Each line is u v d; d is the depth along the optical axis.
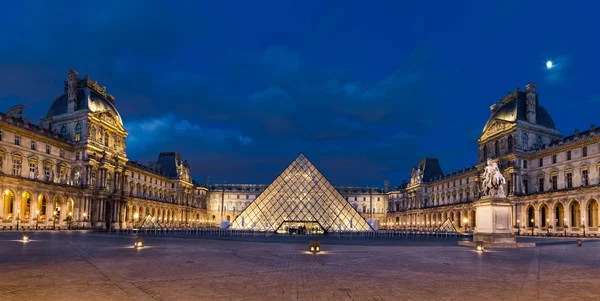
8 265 23.22
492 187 43.66
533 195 100.25
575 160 92.31
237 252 33.97
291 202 101.00
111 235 69.06
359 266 24.06
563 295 15.38
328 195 102.00
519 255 32.19
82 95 111.19
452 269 22.67
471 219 128.88
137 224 127.75
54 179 99.88
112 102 124.25
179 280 18.41
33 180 88.88
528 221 107.75
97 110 112.12
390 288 16.62
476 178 121.12
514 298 14.80
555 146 97.88
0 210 81.62
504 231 42.78
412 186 177.62
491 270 22.27
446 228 105.88
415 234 93.75
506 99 118.06
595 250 38.91
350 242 53.59
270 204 100.88
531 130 108.94
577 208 93.00
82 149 106.50
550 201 95.88
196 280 18.42
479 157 124.88
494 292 15.88
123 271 21.25
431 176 174.50
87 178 105.19
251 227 99.06
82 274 20.02
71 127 108.38
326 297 14.84
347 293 15.56
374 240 61.25
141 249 36.50
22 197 88.62
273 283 17.72
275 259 28.12
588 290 16.38
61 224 98.50
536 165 104.81
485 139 121.06
